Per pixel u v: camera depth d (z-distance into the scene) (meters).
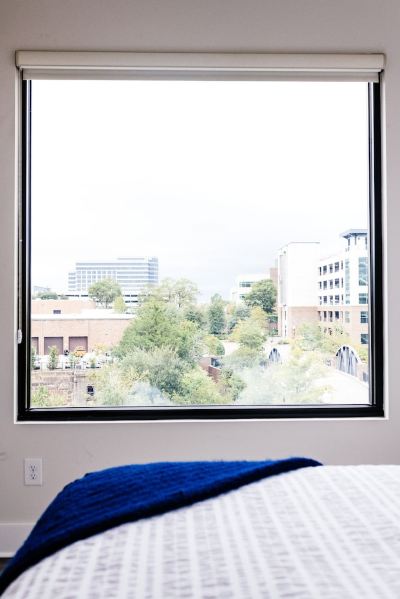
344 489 1.24
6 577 0.97
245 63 2.69
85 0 2.67
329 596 0.79
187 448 2.70
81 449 2.68
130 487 1.24
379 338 2.80
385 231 2.75
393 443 2.73
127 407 2.78
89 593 0.81
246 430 2.71
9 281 2.68
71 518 1.11
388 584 0.82
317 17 2.71
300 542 0.97
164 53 2.67
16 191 2.70
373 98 2.79
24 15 2.66
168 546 0.96
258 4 2.70
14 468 2.67
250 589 0.81
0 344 2.68
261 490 1.24
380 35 2.72
